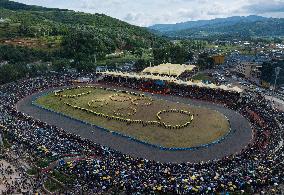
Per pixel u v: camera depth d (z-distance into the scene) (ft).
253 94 648.38
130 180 296.30
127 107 570.05
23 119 503.20
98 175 306.14
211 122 495.82
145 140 433.48
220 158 380.17
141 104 587.27
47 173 329.52
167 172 315.78
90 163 330.95
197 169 329.93
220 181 289.12
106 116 521.65
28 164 350.23
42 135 419.74
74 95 646.74
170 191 279.08
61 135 432.66
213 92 636.07
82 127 485.56
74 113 544.21
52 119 520.01
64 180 311.27
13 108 555.28
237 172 305.53
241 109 547.49
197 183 287.28
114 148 412.36
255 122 486.38
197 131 462.19
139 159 365.81
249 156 358.23
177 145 417.49
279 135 427.74
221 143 424.46
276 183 290.35
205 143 422.41
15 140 405.39
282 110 557.74
